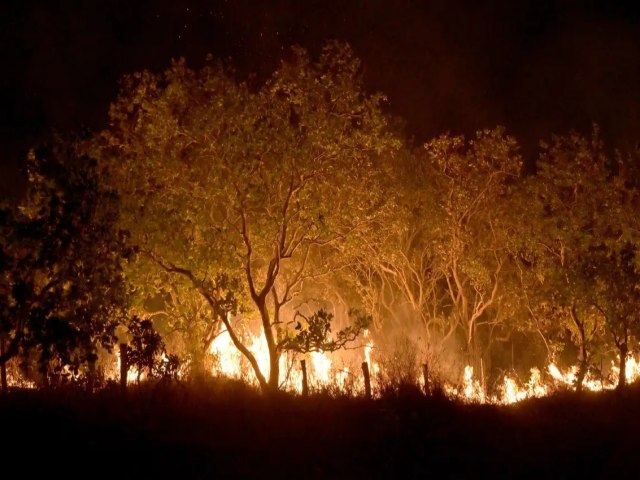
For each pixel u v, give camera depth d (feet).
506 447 43.68
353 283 98.58
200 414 47.44
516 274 93.66
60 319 47.60
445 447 42.96
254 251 71.72
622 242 79.05
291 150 65.87
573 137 82.43
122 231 51.08
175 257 65.21
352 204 74.23
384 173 87.20
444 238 96.73
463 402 55.36
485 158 94.32
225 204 66.90
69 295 48.62
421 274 100.37
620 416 52.90
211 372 66.44
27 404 45.98
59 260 48.24
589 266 69.87
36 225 47.67
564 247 79.20
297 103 67.26
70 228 48.11
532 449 43.34
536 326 91.50
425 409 49.75
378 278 106.83
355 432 45.11
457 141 94.79
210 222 67.97
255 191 65.46
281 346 65.00
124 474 36.63
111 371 63.41
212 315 70.28
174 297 71.31
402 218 88.43
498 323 100.32
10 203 50.49
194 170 68.08
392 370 59.62
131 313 67.72
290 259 82.07
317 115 67.31
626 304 68.08
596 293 69.10
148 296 71.00
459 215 94.38
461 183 94.27
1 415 43.55
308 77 67.41
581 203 80.43
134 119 69.92
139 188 66.23
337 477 37.99
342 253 79.20
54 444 39.34
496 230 93.40
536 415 53.36
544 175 82.38
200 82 67.77
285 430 45.27
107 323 52.31
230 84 66.80
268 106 67.00
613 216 80.07
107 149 68.13
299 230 70.03
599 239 79.36
